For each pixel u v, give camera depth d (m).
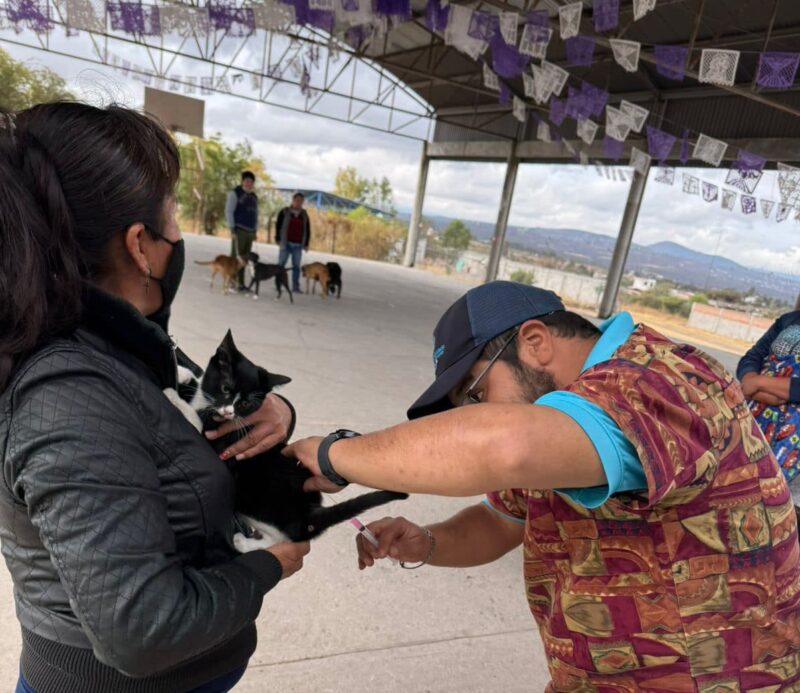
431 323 9.92
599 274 18.44
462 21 7.41
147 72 15.20
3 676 1.86
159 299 1.01
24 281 0.76
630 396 0.85
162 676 0.96
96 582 0.73
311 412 4.46
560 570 1.09
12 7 9.20
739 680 0.99
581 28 7.99
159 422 0.89
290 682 2.01
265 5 8.45
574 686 1.12
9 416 0.77
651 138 8.77
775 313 14.64
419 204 22.41
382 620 2.41
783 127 11.12
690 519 0.92
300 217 10.66
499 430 0.79
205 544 0.97
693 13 9.59
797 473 2.11
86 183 0.83
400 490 0.87
